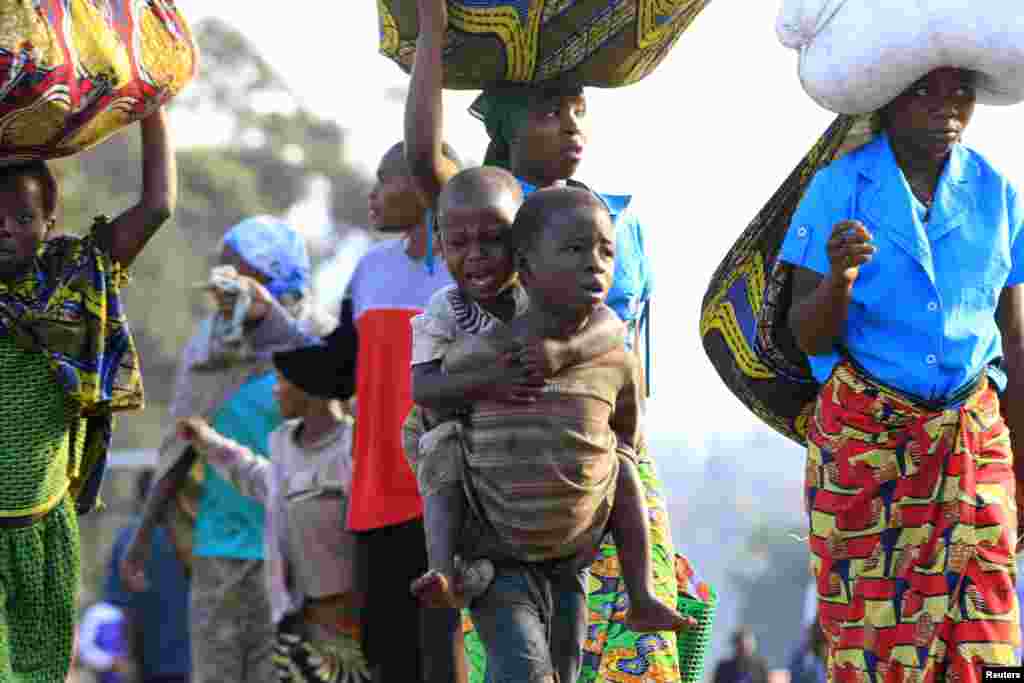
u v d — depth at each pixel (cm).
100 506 806
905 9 744
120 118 751
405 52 789
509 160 824
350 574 1149
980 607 742
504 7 761
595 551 641
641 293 802
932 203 770
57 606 774
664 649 756
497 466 620
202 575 1277
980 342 759
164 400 6038
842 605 763
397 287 963
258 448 1277
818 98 786
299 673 1162
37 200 747
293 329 1241
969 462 748
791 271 788
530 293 617
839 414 765
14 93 701
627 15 778
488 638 628
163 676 1478
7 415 752
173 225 6381
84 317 760
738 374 848
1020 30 743
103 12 729
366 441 941
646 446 779
